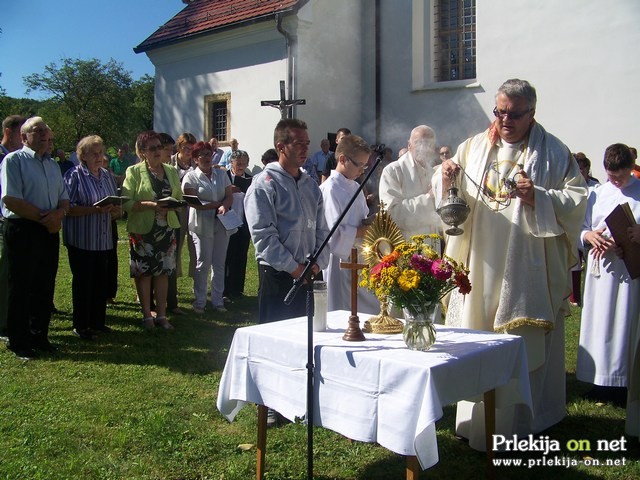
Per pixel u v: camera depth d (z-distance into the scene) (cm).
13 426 416
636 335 416
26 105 3803
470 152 428
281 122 429
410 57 1502
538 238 392
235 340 357
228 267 844
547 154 400
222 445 395
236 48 1584
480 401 367
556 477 363
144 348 606
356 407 300
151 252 657
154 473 358
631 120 1238
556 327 428
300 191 431
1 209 599
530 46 1338
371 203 582
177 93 1745
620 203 491
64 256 1141
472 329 374
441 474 366
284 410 329
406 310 310
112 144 3888
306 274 302
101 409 446
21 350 563
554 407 434
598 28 1259
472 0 1453
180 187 685
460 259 416
